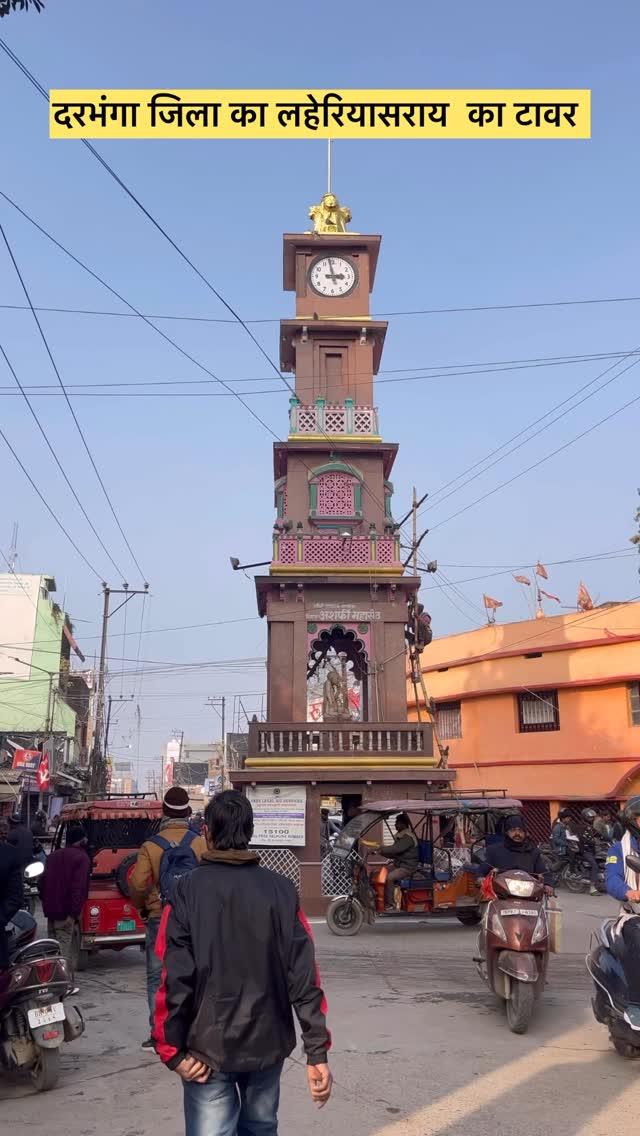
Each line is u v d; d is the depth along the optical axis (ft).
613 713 85.40
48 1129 17.47
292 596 69.26
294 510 72.64
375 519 72.95
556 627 91.86
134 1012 28.66
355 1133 16.97
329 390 76.84
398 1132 16.98
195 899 11.53
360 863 49.83
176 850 22.47
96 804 42.91
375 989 31.76
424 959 39.40
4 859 21.54
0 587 148.05
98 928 37.06
